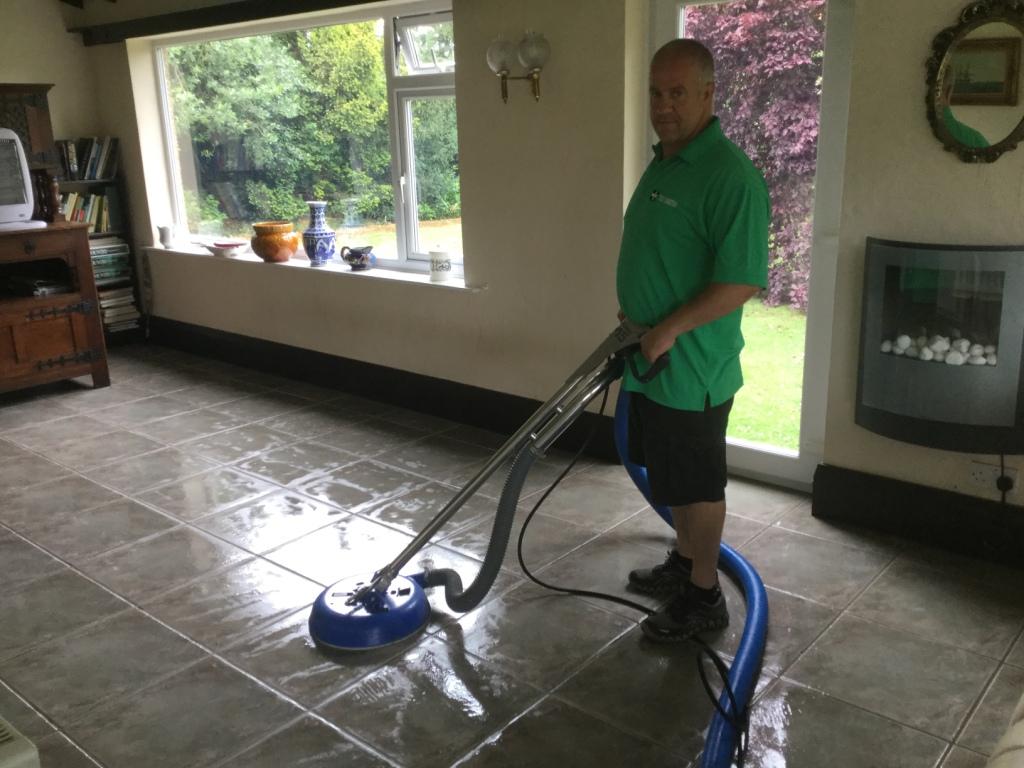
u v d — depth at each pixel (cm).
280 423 420
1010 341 254
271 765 193
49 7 535
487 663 228
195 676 225
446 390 418
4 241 438
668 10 321
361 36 433
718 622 238
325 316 467
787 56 302
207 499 333
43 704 215
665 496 229
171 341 568
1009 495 268
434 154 421
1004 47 242
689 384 218
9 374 451
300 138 479
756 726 202
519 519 311
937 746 195
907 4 256
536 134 353
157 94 545
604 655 231
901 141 266
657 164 222
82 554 291
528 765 192
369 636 233
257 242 488
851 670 221
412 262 447
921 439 270
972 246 252
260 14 441
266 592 265
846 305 287
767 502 319
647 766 191
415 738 201
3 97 452
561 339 368
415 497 331
